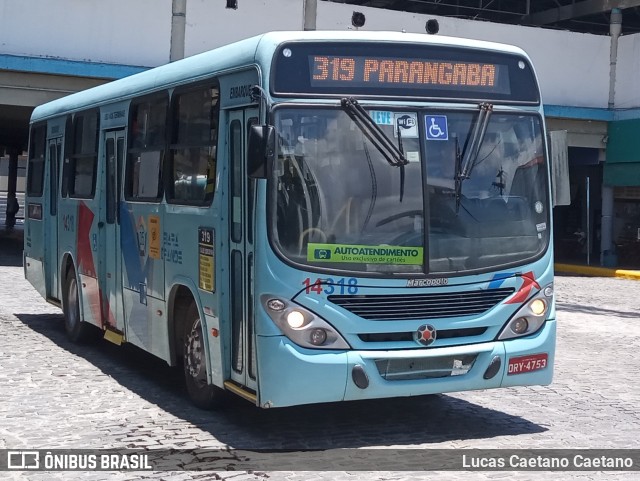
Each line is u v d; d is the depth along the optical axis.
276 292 6.75
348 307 6.83
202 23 22.80
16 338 12.37
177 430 7.56
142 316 9.40
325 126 6.93
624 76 28.38
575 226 33.16
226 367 7.51
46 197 13.19
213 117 7.80
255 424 7.81
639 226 29.66
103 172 10.72
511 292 7.36
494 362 7.23
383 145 7.02
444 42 7.32
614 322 15.67
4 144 43.03
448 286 7.09
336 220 6.87
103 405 8.48
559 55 27.83
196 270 7.98
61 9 21.67
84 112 11.52
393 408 8.52
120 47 22.20
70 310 12.12
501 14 34.22
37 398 8.73
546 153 7.66
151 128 9.27
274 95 6.84
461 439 7.38
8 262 24.81
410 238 7.02
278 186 6.79
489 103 7.42
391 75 7.14
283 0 23.41
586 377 10.40
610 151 28.80
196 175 8.11
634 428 7.86
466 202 7.25
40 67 21.36
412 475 6.31
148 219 9.17
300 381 6.70
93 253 10.97
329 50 7.00
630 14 32.91
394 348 6.94
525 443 7.27
